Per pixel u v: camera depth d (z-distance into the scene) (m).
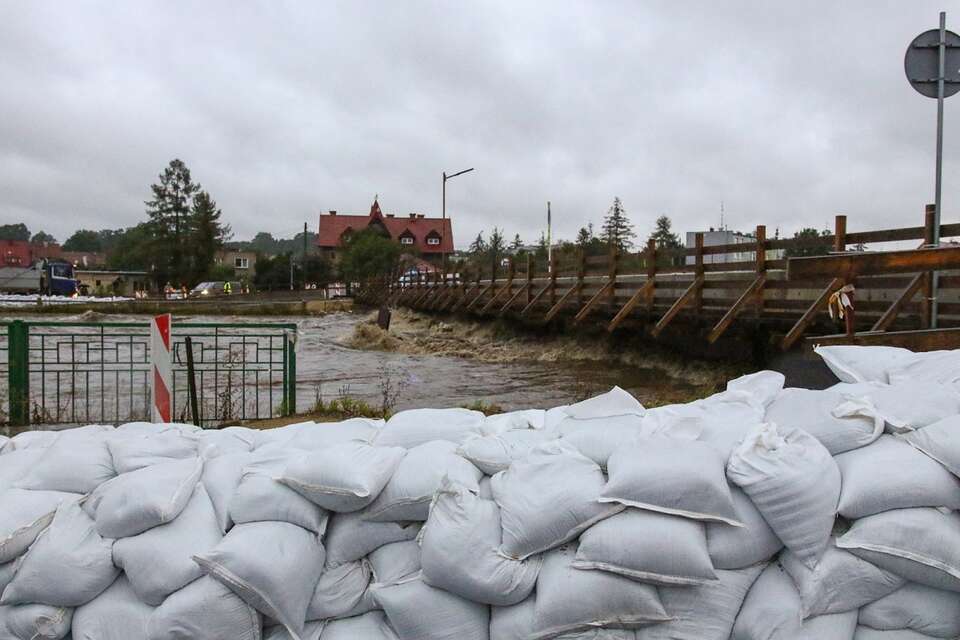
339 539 2.84
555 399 13.12
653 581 2.55
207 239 85.31
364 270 72.50
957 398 3.01
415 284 43.12
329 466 2.79
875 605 2.65
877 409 2.95
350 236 83.25
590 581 2.56
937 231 8.21
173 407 8.62
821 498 2.61
